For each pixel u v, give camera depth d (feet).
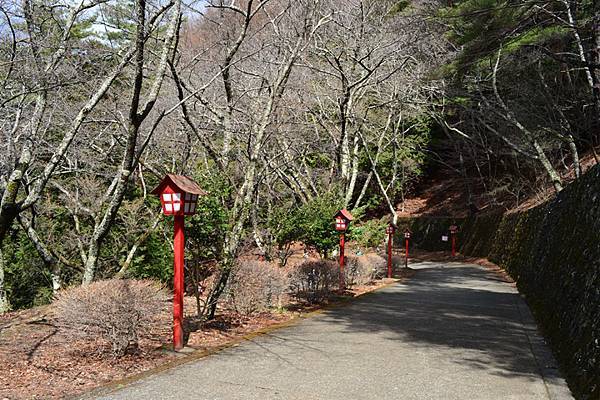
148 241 37.40
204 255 25.93
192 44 39.96
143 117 22.41
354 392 16.03
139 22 20.99
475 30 39.09
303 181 53.06
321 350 21.63
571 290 23.26
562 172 70.79
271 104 28.91
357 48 47.42
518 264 55.06
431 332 25.99
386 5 56.54
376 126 74.43
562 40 49.11
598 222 22.02
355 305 35.40
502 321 29.63
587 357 16.65
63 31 25.66
